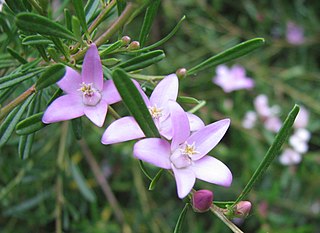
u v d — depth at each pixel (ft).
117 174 0.76
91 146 0.75
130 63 0.34
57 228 0.60
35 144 0.65
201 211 0.31
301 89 0.80
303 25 0.81
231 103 0.73
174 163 0.30
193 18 0.79
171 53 0.79
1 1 0.41
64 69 0.30
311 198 0.73
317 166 0.73
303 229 0.65
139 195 0.70
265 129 0.71
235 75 0.73
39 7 0.32
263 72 0.79
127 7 0.30
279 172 0.73
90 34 0.34
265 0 0.81
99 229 0.67
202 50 0.79
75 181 0.67
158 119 0.32
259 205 0.69
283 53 0.86
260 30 0.81
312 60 0.83
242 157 0.73
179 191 0.29
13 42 0.43
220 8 0.83
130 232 0.66
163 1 0.77
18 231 0.72
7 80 0.34
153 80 0.37
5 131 0.35
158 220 0.72
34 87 0.33
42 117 0.31
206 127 0.31
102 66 0.33
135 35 0.77
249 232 0.76
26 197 0.70
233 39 0.80
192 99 0.36
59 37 0.31
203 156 0.31
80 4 0.31
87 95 0.31
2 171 0.66
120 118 0.30
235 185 0.72
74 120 0.37
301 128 0.72
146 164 0.69
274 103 0.78
